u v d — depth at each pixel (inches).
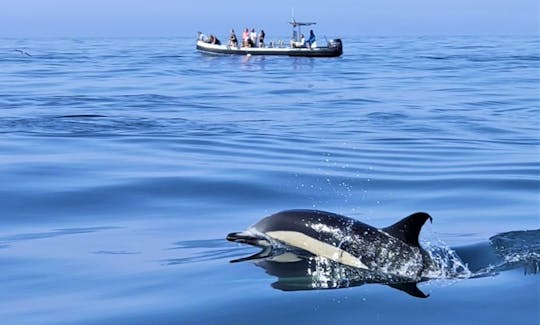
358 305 258.8
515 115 980.6
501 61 2337.6
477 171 561.6
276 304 260.7
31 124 848.3
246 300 265.0
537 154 652.1
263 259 317.4
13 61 2233.0
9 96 1191.6
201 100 1189.7
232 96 1266.0
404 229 304.3
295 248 325.4
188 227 389.7
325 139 748.6
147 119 917.8
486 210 433.1
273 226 337.1
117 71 1829.5
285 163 590.6
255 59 2427.4
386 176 539.5
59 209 432.1
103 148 666.2
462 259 323.3
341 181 519.5
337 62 2304.4
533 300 262.2
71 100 1149.7
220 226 392.2
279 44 2600.9
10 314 255.0
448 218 411.2
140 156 620.7
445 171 561.6
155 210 431.5
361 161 606.2
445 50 3331.7
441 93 1309.1
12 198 456.4
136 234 374.3
